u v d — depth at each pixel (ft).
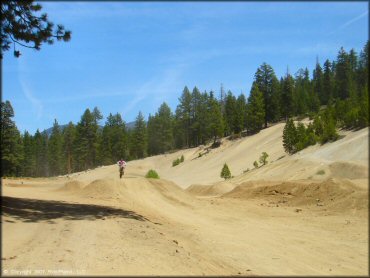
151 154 354.33
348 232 42.86
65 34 55.52
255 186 95.91
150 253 30.45
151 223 48.01
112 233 36.88
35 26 54.85
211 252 35.19
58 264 25.32
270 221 55.67
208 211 65.98
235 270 28.84
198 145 346.74
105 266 25.55
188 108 360.28
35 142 320.50
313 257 32.71
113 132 334.85
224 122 319.88
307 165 88.63
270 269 28.73
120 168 106.93
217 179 220.02
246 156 242.99
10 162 186.60
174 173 264.93
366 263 28.07
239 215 61.77
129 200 72.84
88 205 59.72
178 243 37.70
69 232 35.53
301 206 67.51
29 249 28.68
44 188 106.11
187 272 26.22
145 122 344.90
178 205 72.18
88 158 331.77
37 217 42.32
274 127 268.21
